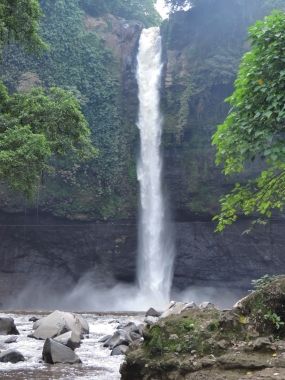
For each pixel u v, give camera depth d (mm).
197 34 36531
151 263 34750
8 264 33938
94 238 34750
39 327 10477
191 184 34844
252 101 6039
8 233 33969
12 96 14242
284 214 32969
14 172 12078
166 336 4891
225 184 34219
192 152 35250
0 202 33094
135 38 39062
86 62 36562
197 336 4758
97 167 35156
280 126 5914
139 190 35625
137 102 37219
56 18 36312
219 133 6340
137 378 4789
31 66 35000
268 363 4227
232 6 35156
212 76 34875
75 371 7074
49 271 34594
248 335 4637
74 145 15078
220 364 4379
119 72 37438
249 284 34094
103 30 38625
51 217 34375
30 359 7895
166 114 36281
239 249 34094
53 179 34062
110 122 36219
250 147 5969
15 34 14516
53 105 13758
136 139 36594
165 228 35375
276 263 33531
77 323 11062
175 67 36812
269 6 34188
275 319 4609
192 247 34906
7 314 19078
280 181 6582
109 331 12047
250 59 6406
